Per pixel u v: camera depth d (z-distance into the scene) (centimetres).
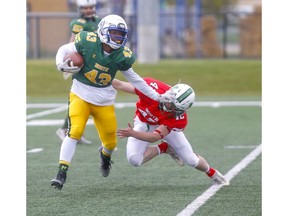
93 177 2366
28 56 6944
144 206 1938
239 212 1869
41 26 7475
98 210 1892
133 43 6912
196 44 7625
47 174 2414
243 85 5662
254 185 2223
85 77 2109
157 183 2266
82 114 2112
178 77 5712
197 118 4012
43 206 1939
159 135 2078
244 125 3722
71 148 2083
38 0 8400
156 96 2084
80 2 3028
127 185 2234
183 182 2281
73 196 2069
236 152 2878
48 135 3381
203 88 5594
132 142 2169
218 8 10081
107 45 2073
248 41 7662
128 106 4647
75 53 2086
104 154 2217
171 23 8119
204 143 3117
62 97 5312
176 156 2266
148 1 6050
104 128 2158
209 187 2197
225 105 4697
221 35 9244
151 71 5756
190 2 9944
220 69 5878
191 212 1864
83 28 3017
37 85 5569
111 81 2128
